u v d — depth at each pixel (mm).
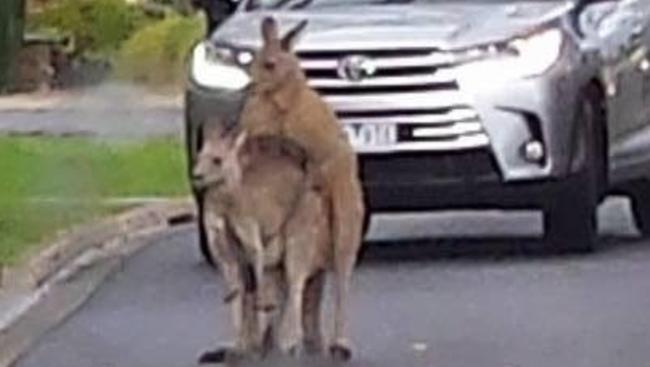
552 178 14844
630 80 15914
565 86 14898
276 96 11945
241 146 11023
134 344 12383
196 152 14789
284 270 11125
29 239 16906
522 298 13594
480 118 14711
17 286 14859
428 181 14766
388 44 14758
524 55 14836
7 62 36438
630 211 17578
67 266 15875
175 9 40312
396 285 14219
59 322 13227
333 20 15117
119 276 15227
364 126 14734
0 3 36062
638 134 16016
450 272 14773
